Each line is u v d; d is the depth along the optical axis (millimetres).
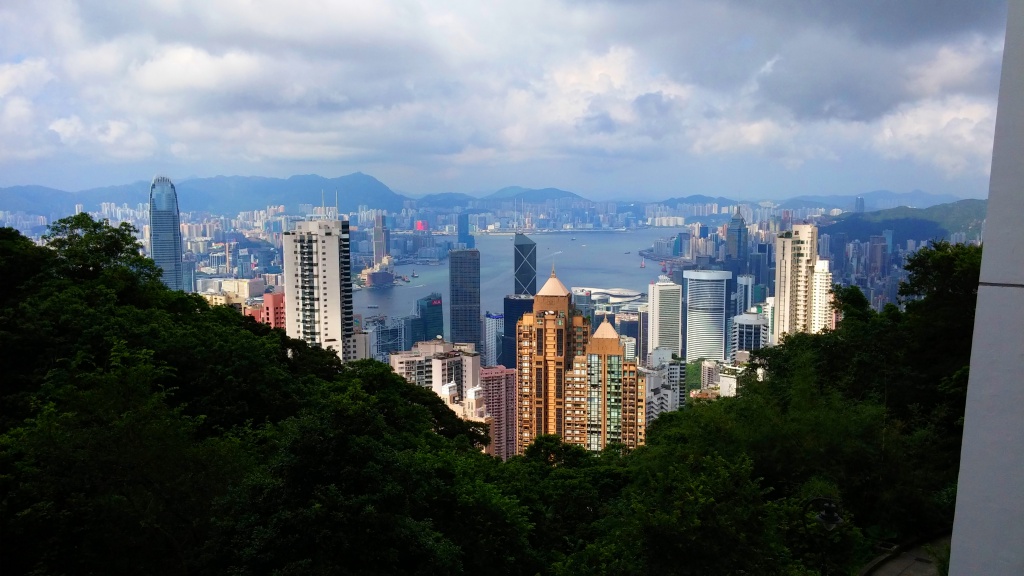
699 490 19062
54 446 20406
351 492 18656
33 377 29859
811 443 27344
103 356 31953
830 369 42719
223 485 21797
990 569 4902
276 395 36375
